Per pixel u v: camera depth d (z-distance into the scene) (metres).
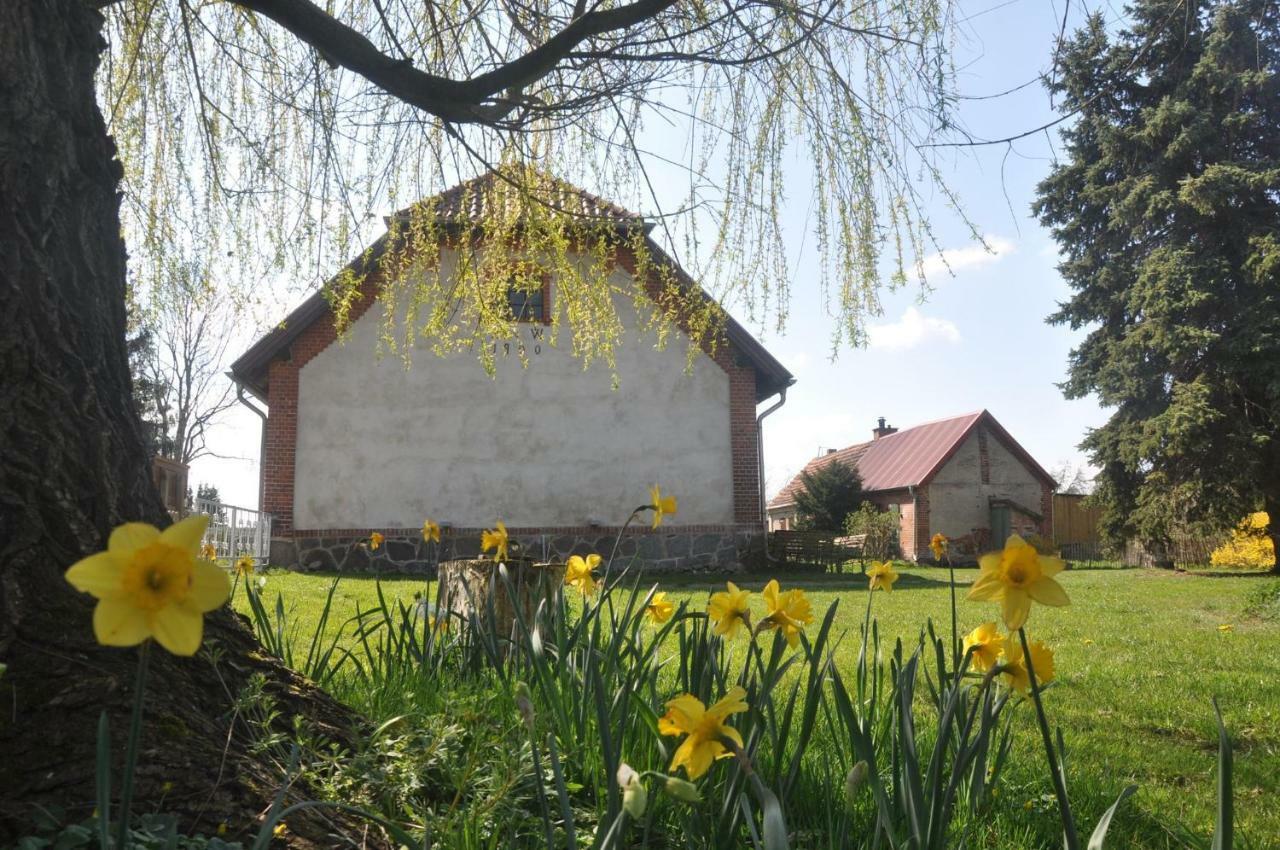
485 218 5.36
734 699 1.27
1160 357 21.64
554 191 5.24
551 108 4.57
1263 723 5.00
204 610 0.90
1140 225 21.75
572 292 5.48
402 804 1.95
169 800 1.68
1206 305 20.80
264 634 3.05
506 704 2.76
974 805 1.99
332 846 1.75
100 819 1.08
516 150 5.13
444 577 4.36
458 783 1.96
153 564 0.88
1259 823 3.23
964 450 32.12
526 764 1.97
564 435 16.78
